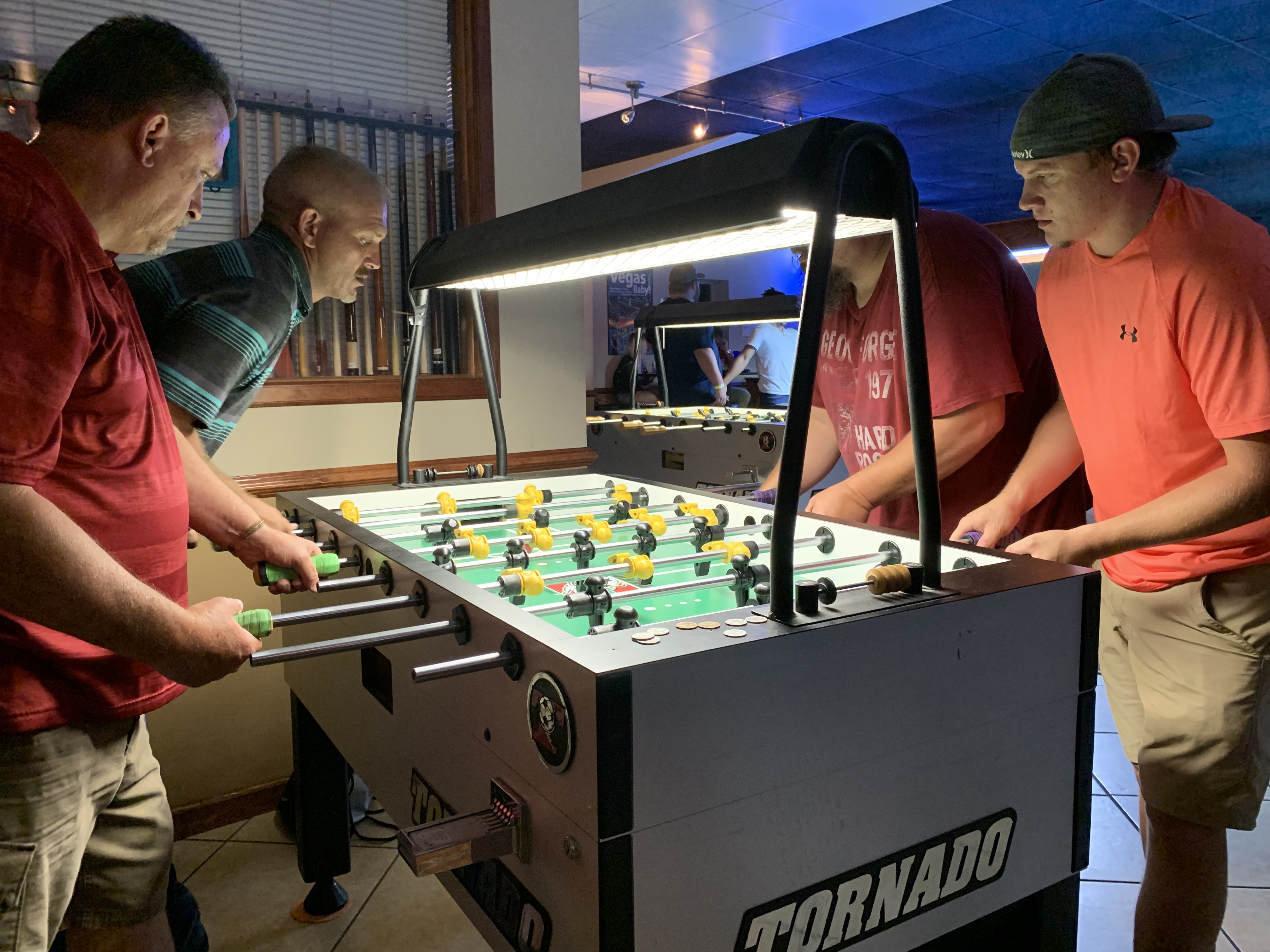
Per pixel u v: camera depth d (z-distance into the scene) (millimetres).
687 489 2152
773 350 5914
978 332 1824
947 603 1052
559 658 888
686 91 7023
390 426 2738
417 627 1105
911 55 6188
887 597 1072
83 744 1219
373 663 1488
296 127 2594
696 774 893
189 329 1547
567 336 3076
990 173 9992
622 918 869
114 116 1167
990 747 1116
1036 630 1141
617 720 837
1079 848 1237
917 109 7617
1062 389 1859
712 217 1056
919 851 1070
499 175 2834
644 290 8727
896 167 1021
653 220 1162
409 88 2771
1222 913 1605
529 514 2045
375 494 2133
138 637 1039
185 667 1101
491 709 1066
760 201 986
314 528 1854
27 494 958
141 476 1231
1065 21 5508
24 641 1131
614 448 4504
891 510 2160
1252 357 1395
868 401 2076
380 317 2760
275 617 1201
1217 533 1429
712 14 5379
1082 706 1204
